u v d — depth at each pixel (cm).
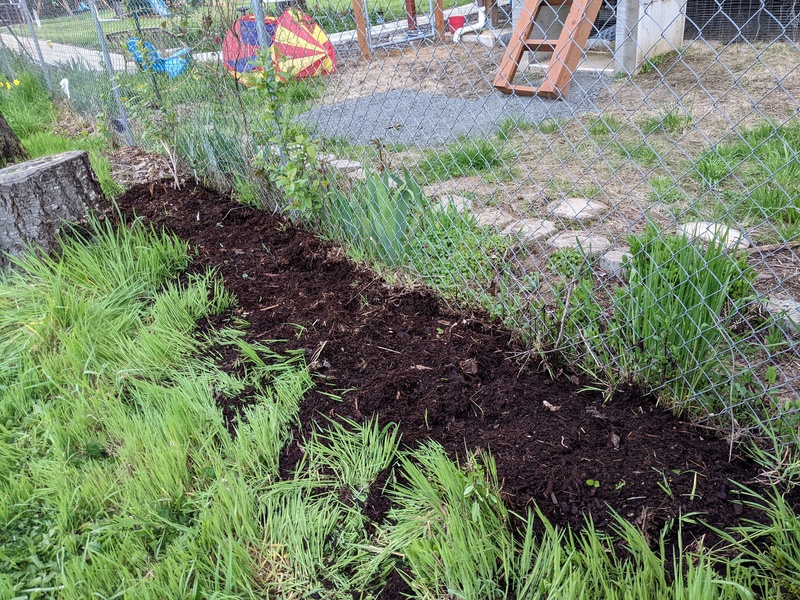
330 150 411
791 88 525
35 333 289
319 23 389
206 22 406
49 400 260
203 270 355
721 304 210
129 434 226
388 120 599
